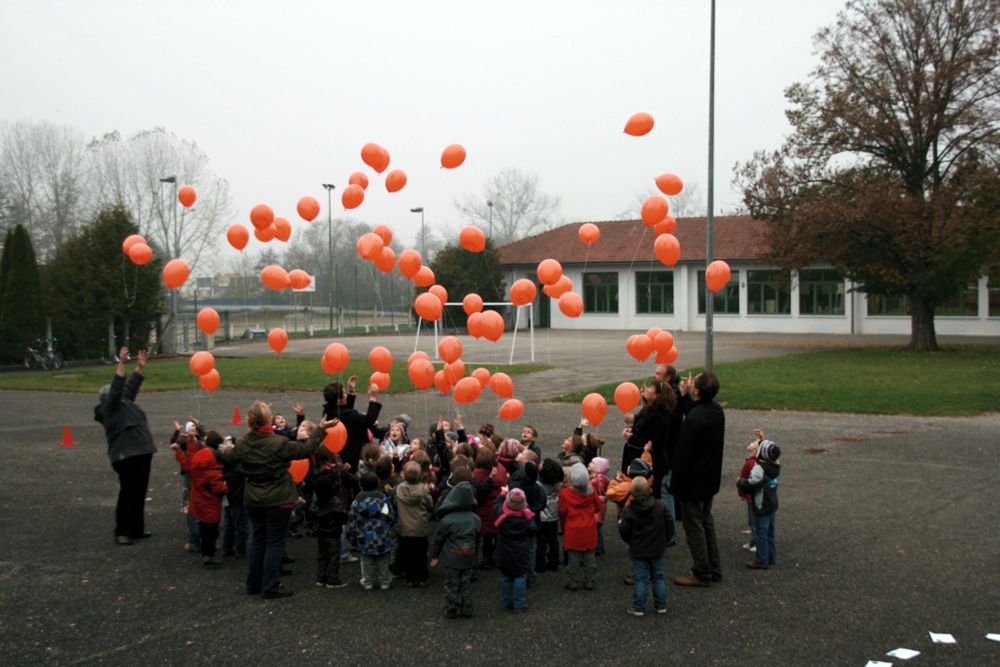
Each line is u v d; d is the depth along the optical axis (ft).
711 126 68.54
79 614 20.77
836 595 21.40
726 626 19.52
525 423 51.49
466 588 20.61
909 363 82.89
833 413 53.31
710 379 22.86
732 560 24.59
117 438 27.22
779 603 20.95
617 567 24.71
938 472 35.73
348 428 28.25
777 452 23.63
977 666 17.15
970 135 98.07
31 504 32.45
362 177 34.58
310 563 25.45
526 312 167.02
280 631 19.65
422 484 23.56
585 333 150.20
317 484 22.97
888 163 104.22
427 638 19.15
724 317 151.02
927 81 97.25
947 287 93.25
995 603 20.62
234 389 73.00
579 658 17.85
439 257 152.35
